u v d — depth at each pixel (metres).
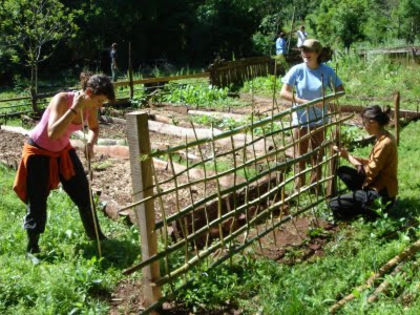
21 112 12.09
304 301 3.86
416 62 15.90
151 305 3.81
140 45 26.94
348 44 24.83
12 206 5.87
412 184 6.10
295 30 31.72
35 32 13.49
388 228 4.89
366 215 5.23
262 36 28.08
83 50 25.03
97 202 5.70
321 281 4.14
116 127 10.62
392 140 5.09
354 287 4.07
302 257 4.68
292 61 18.03
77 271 4.14
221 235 4.30
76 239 4.89
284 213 5.54
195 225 4.96
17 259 4.50
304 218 5.43
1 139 9.38
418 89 12.36
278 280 4.21
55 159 4.50
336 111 5.52
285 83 5.89
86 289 4.07
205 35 27.19
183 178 6.59
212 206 5.13
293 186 5.73
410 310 3.62
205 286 4.11
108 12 25.16
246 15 27.59
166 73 22.72
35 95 12.14
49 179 4.51
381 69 14.62
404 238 4.60
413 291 3.89
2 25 13.41
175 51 28.00
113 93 4.33
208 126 9.72
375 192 5.16
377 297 3.88
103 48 25.66
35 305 3.87
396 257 4.38
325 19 26.27
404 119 9.17
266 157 4.68
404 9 23.36
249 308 3.89
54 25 14.51
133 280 4.31
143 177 3.61
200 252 4.31
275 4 31.81
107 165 7.24
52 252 4.59
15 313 3.74
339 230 5.15
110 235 5.15
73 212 5.52
